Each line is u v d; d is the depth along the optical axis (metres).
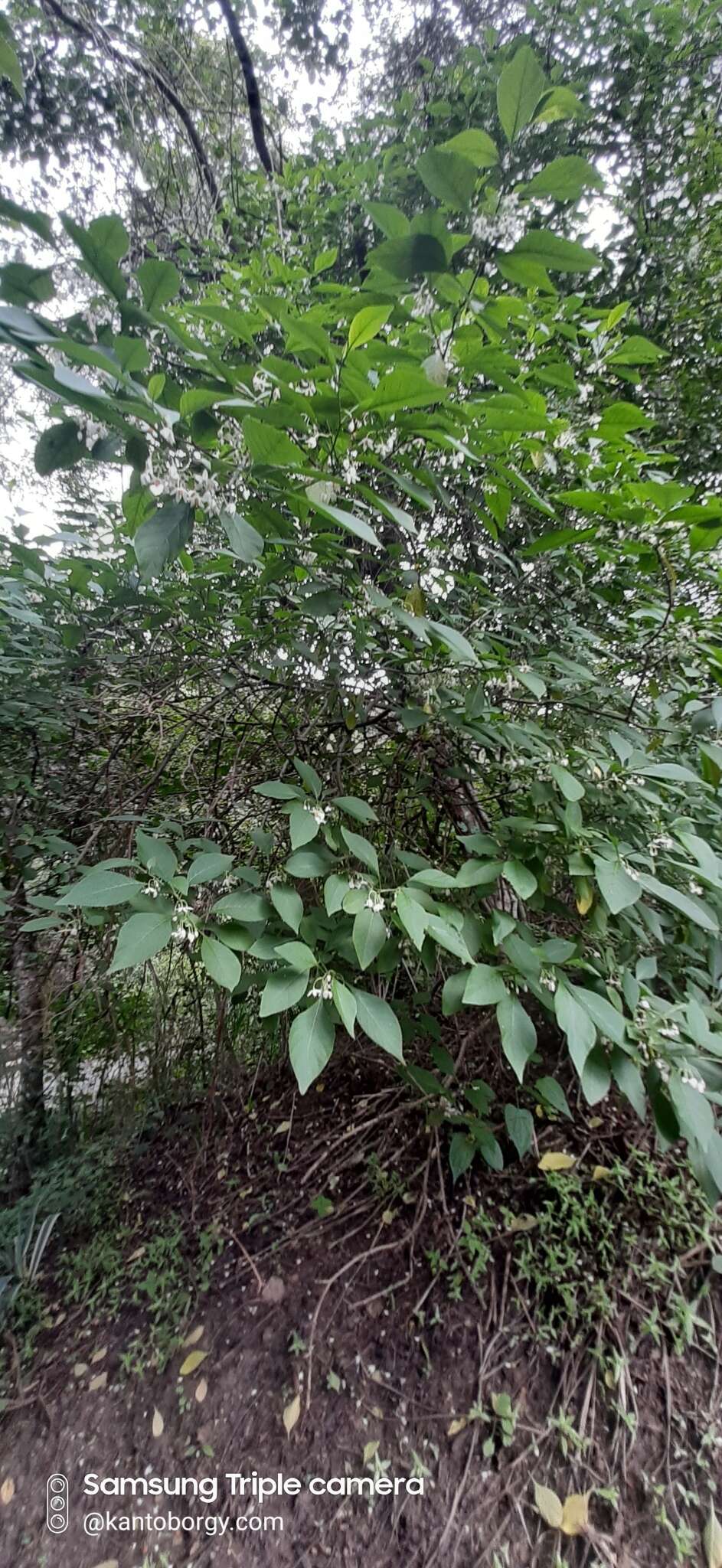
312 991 1.07
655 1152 1.88
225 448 1.16
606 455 1.69
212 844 1.49
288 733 2.12
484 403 1.21
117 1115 2.58
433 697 1.68
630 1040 1.13
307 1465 1.53
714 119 2.60
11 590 2.22
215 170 4.05
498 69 2.79
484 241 1.10
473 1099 1.76
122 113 3.83
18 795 2.31
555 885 1.82
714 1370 1.54
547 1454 1.46
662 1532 1.34
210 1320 1.85
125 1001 2.61
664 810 1.50
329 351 1.02
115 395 0.94
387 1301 1.78
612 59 2.65
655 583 1.92
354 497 1.21
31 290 0.86
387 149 2.96
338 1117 2.36
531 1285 1.73
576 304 1.78
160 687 2.21
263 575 1.49
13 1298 1.97
